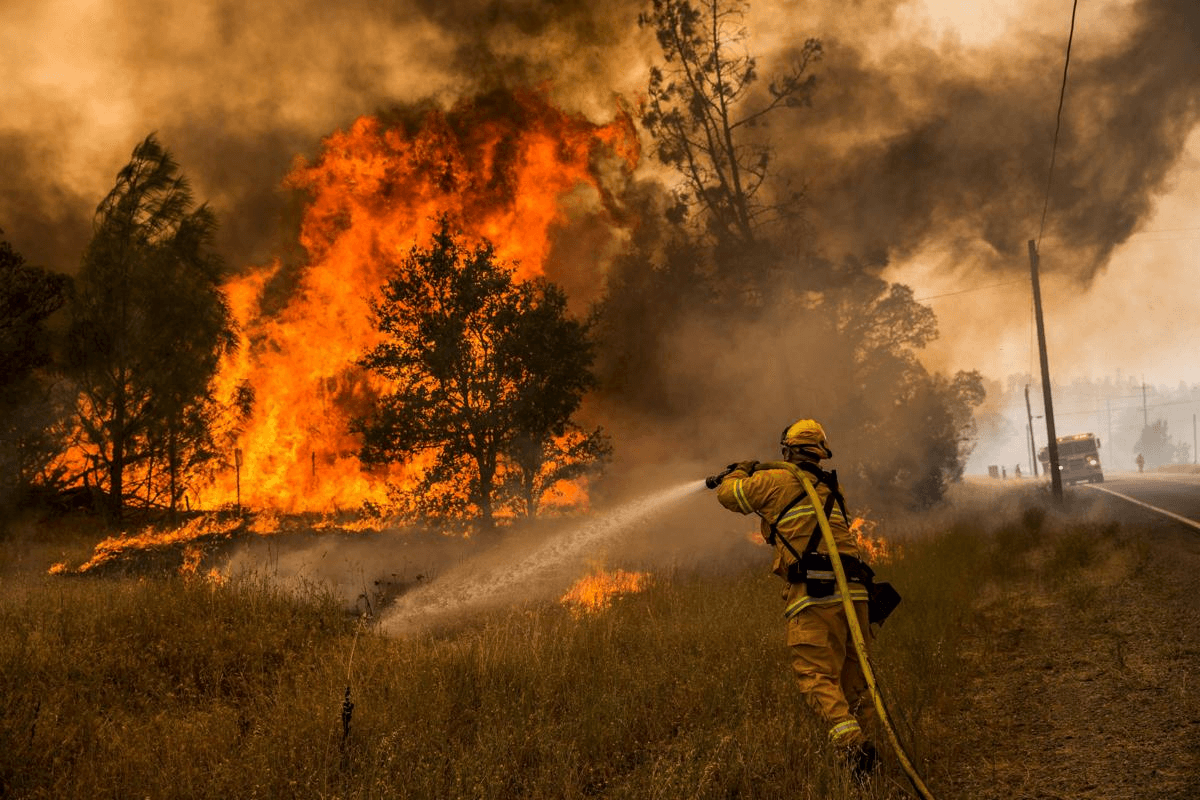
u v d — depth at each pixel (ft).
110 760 14.89
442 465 56.13
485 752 14.61
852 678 15.42
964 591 29.84
